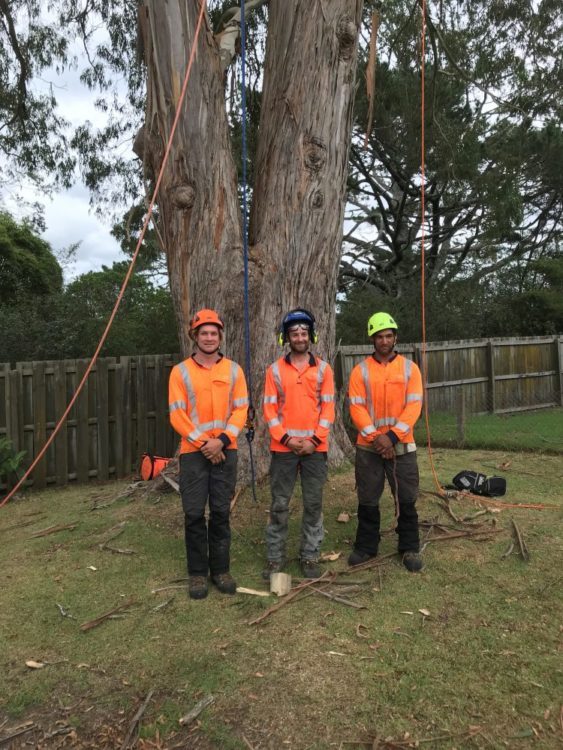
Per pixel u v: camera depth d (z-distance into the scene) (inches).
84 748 102.0
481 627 134.9
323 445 162.1
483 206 802.8
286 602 148.9
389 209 901.8
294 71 236.4
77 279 608.7
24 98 478.9
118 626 141.0
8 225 720.3
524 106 625.6
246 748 99.7
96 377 317.4
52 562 183.5
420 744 98.9
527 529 196.9
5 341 497.0
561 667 118.5
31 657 129.3
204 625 139.6
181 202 231.8
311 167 239.9
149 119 237.5
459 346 488.7
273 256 241.4
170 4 224.2
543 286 791.1
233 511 215.0
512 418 465.7
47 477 304.8
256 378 240.4
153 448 335.9
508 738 99.7
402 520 168.1
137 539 197.0
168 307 515.8
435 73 466.0
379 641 130.0
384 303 660.7
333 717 106.0
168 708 110.2
